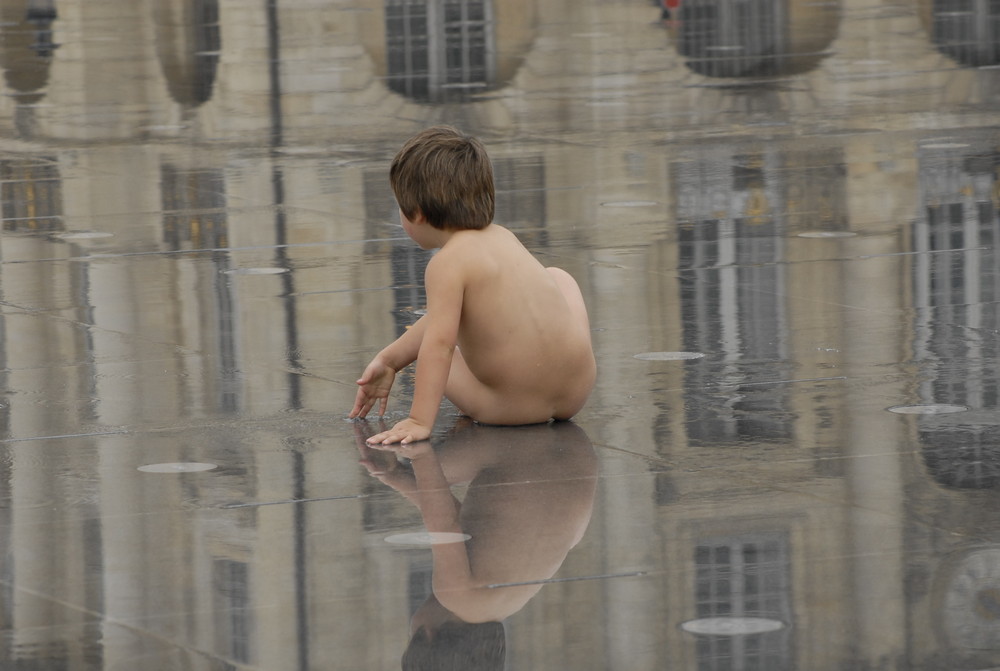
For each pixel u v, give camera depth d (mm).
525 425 5918
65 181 13383
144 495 5016
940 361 6797
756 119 17281
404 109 18703
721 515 4715
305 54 25141
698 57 24234
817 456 5371
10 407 6211
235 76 22266
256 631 3834
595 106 18672
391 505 4879
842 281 8734
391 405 6242
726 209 11508
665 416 5984
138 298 8492
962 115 17250
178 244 10281
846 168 13453
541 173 13555
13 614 3969
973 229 10406
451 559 4348
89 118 18172
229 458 5453
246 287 8758
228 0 36500
